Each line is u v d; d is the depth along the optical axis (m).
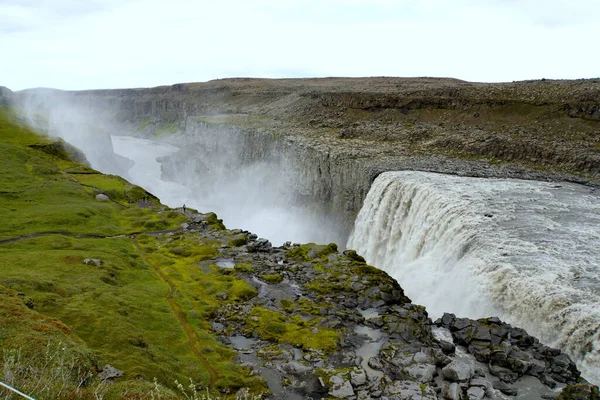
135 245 62.44
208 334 38.44
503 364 32.56
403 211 72.12
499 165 82.69
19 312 29.83
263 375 32.75
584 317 35.22
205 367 33.28
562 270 42.22
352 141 110.62
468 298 46.44
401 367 32.69
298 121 150.75
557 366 31.98
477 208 58.75
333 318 41.25
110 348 31.89
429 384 30.62
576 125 89.06
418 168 82.69
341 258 55.69
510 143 87.44
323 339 37.34
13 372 20.03
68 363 24.48
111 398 22.17
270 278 50.31
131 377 27.94
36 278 41.00
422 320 40.28
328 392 30.38
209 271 53.06
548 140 85.94
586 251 46.25
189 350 35.53
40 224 65.31
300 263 55.34
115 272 49.38
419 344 35.94
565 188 68.25
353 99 143.25
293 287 48.72
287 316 42.25
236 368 33.50
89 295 40.03
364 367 33.47
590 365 33.81
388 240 75.56
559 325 36.81
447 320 38.94
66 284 41.81
